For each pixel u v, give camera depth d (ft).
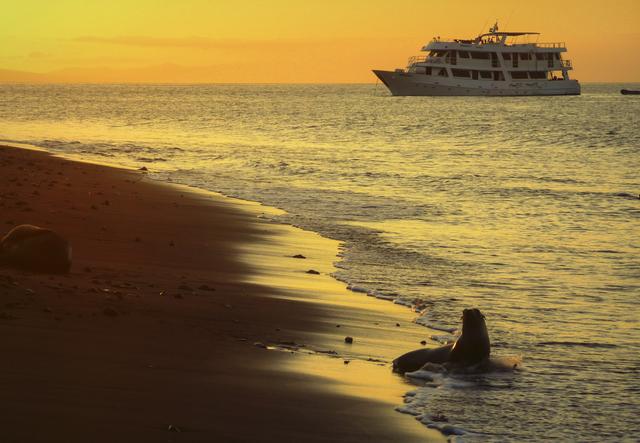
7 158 178.29
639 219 141.59
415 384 52.08
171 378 46.01
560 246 112.78
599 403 49.85
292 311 69.31
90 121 440.86
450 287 84.79
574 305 78.28
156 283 73.05
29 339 49.60
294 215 134.62
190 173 196.65
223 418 40.50
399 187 182.70
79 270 73.87
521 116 547.49
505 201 163.12
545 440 43.29
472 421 45.39
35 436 34.47
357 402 46.21
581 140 346.33
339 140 339.16
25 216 103.45
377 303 76.23
